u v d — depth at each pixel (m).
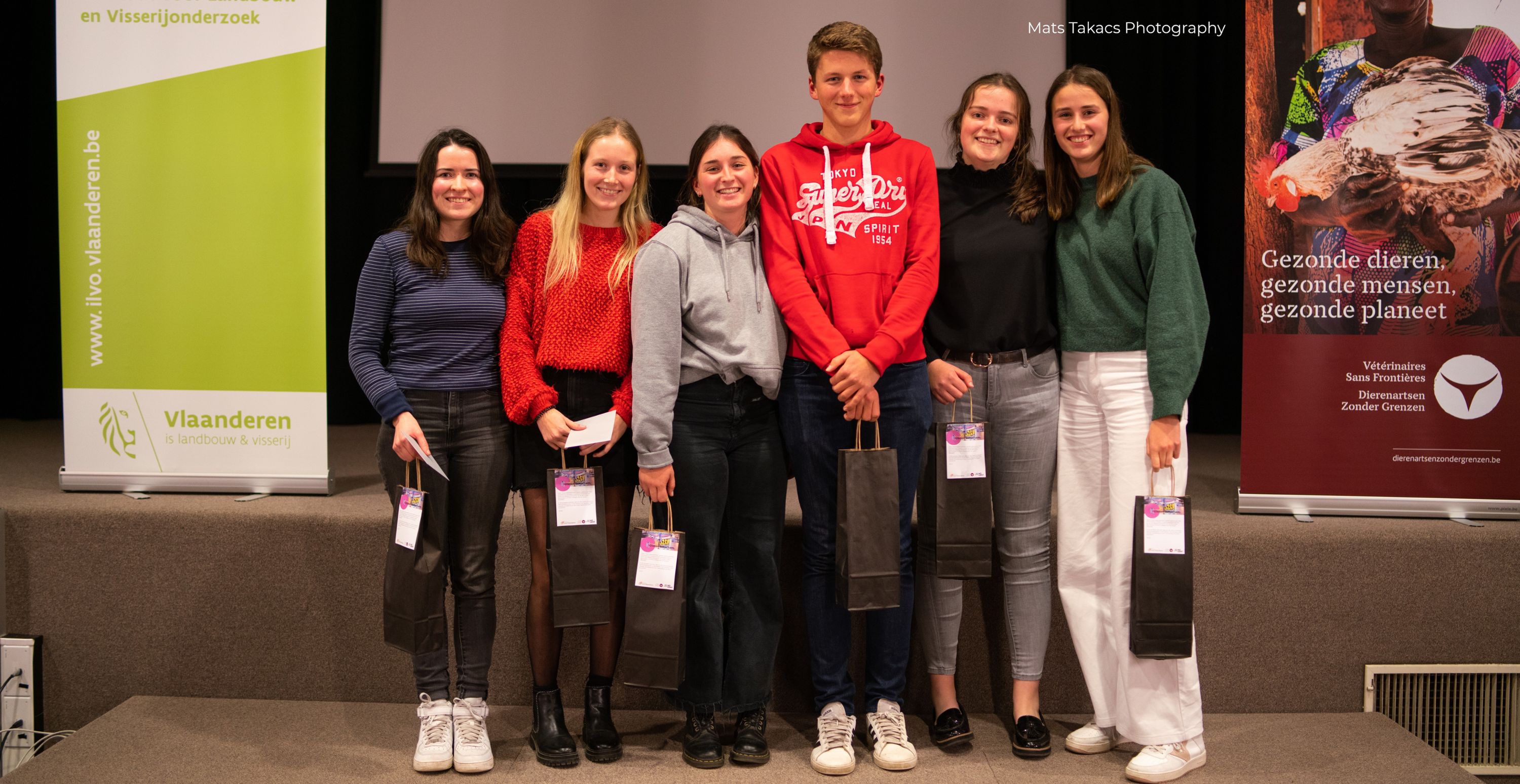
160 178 2.53
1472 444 2.40
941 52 3.90
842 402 1.93
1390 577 2.28
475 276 2.03
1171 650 1.93
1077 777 2.00
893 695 2.11
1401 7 2.38
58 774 1.97
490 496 2.01
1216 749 2.12
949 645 2.15
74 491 2.58
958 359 2.09
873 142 2.02
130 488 2.57
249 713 2.29
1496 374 2.39
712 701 2.02
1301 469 2.45
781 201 2.01
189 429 2.57
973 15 3.88
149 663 2.38
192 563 2.36
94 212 2.54
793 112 3.96
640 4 3.96
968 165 2.11
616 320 1.98
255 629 2.36
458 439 2.00
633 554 2.23
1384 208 2.40
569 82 4.00
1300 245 2.43
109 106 2.52
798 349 1.99
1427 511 2.40
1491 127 2.37
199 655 2.37
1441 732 2.33
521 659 2.35
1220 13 3.89
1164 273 1.93
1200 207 4.04
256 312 2.55
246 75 2.51
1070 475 2.11
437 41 4.02
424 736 2.00
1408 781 1.97
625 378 2.00
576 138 4.02
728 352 1.93
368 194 4.19
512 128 4.04
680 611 1.91
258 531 2.35
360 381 1.97
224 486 2.57
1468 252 2.39
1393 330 2.42
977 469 2.00
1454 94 2.37
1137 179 1.99
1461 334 2.40
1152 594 1.93
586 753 2.08
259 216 2.53
